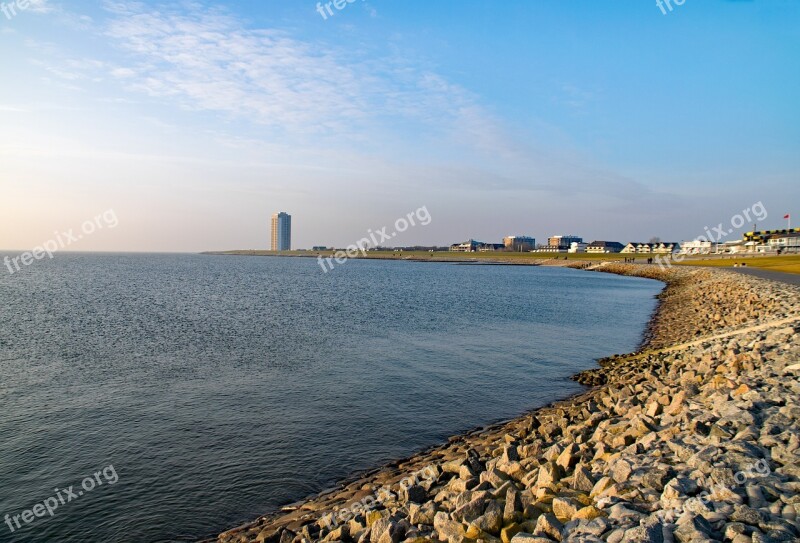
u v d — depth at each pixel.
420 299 59.34
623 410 14.07
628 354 25.89
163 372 23.05
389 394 19.67
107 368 23.89
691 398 12.84
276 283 89.38
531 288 79.75
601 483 8.09
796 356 14.77
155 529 10.44
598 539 6.19
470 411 17.83
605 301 58.72
